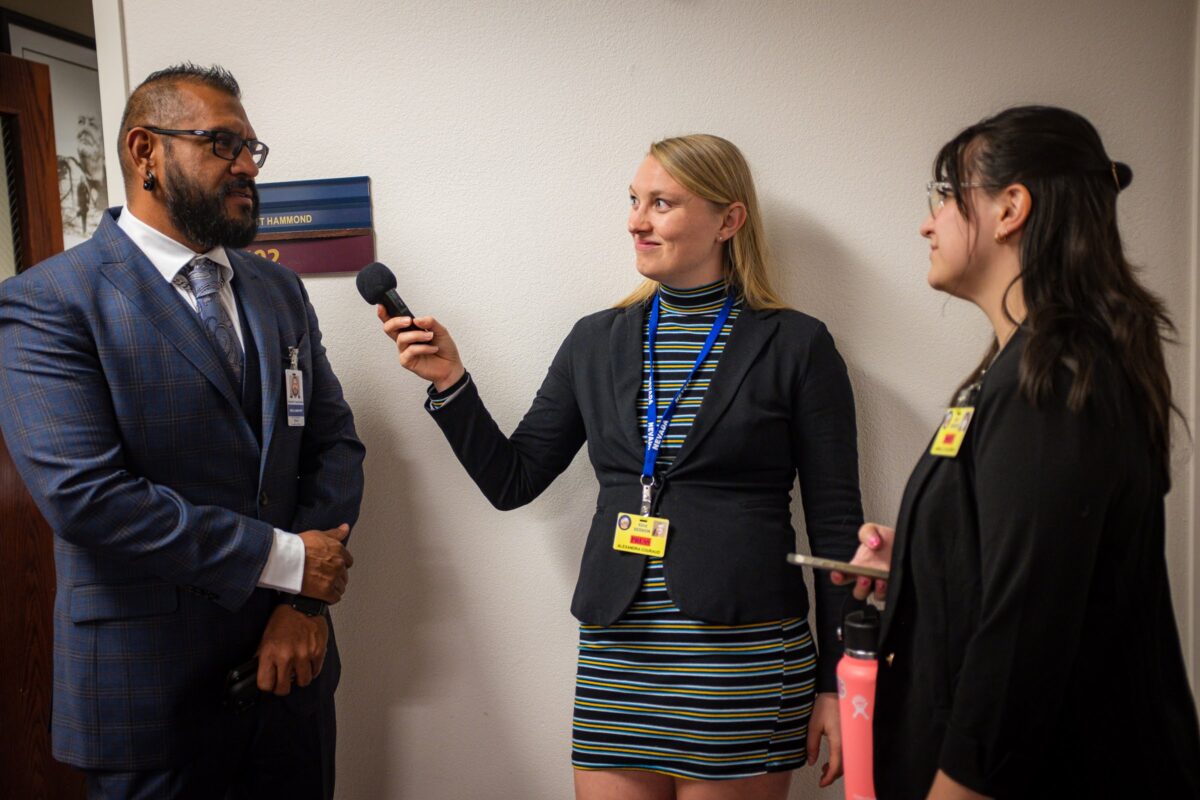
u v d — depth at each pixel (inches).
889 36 68.3
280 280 67.7
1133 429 33.7
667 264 60.3
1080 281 34.9
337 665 68.9
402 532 78.4
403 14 74.8
